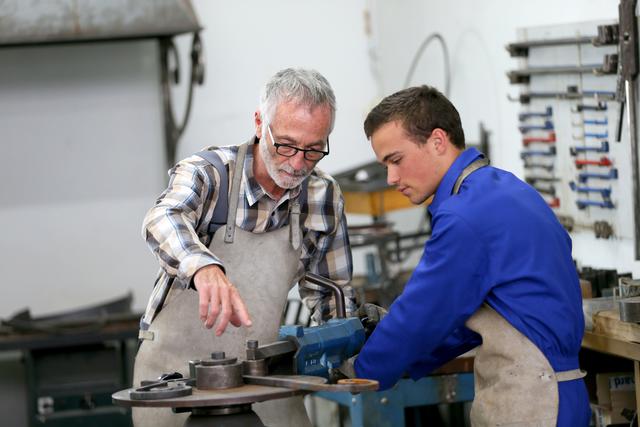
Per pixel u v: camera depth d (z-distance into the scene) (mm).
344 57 6430
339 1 6391
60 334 5070
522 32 4488
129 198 6059
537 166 4484
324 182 2834
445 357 2676
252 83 6273
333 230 2855
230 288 2250
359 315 2805
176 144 5824
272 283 2754
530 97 4465
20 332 5117
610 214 3902
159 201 2602
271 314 2762
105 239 6043
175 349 2740
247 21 6258
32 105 5945
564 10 4363
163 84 5625
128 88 6027
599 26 3697
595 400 3396
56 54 5953
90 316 5523
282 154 2525
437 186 2561
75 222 6020
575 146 4117
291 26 6324
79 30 5262
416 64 6234
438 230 2418
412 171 2537
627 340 2932
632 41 3428
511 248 2396
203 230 2719
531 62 4434
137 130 6043
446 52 5770
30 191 5973
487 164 2574
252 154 2709
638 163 3449
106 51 5992
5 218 5957
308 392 2256
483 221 2396
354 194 5168
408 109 2506
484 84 5270
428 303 2418
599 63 3881
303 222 2807
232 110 6242
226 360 2141
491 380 2475
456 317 2432
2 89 5918
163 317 2750
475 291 2420
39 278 5992
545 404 2410
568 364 2453
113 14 5297
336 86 6438
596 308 3166
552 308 2410
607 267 3988
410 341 2449
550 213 2523
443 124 2512
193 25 5352
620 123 3576
